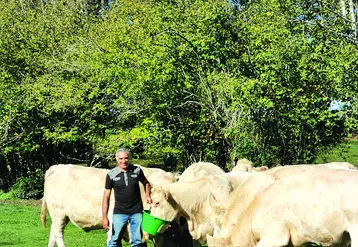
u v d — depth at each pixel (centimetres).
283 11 1738
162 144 1891
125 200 855
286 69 1571
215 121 1741
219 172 991
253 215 675
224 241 697
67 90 2430
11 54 2734
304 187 636
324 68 1570
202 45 1759
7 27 2855
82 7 3472
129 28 2620
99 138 2380
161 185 866
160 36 1944
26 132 2519
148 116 2009
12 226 1542
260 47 1712
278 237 639
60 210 1070
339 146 1881
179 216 870
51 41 2875
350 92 1494
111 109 2464
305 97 1548
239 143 1648
